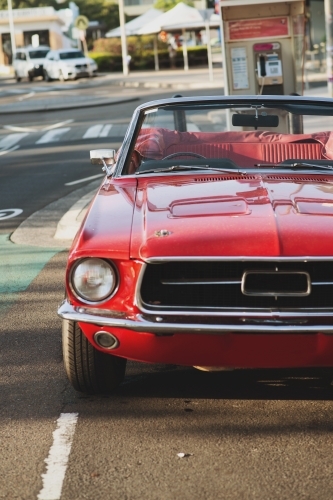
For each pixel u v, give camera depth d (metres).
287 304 4.45
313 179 5.73
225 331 4.36
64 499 3.88
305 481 4.01
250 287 4.45
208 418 4.82
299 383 5.39
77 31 61.06
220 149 6.42
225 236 4.52
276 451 4.36
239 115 6.47
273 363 4.56
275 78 16.69
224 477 4.07
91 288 4.57
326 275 4.44
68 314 4.59
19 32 67.81
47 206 12.52
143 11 92.81
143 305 4.49
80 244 4.63
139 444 4.48
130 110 29.33
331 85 15.62
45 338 6.46
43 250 9.73
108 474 4.13
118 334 4.54
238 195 5.17
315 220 4.67
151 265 4.50
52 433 4.64
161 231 4.62
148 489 3.96
